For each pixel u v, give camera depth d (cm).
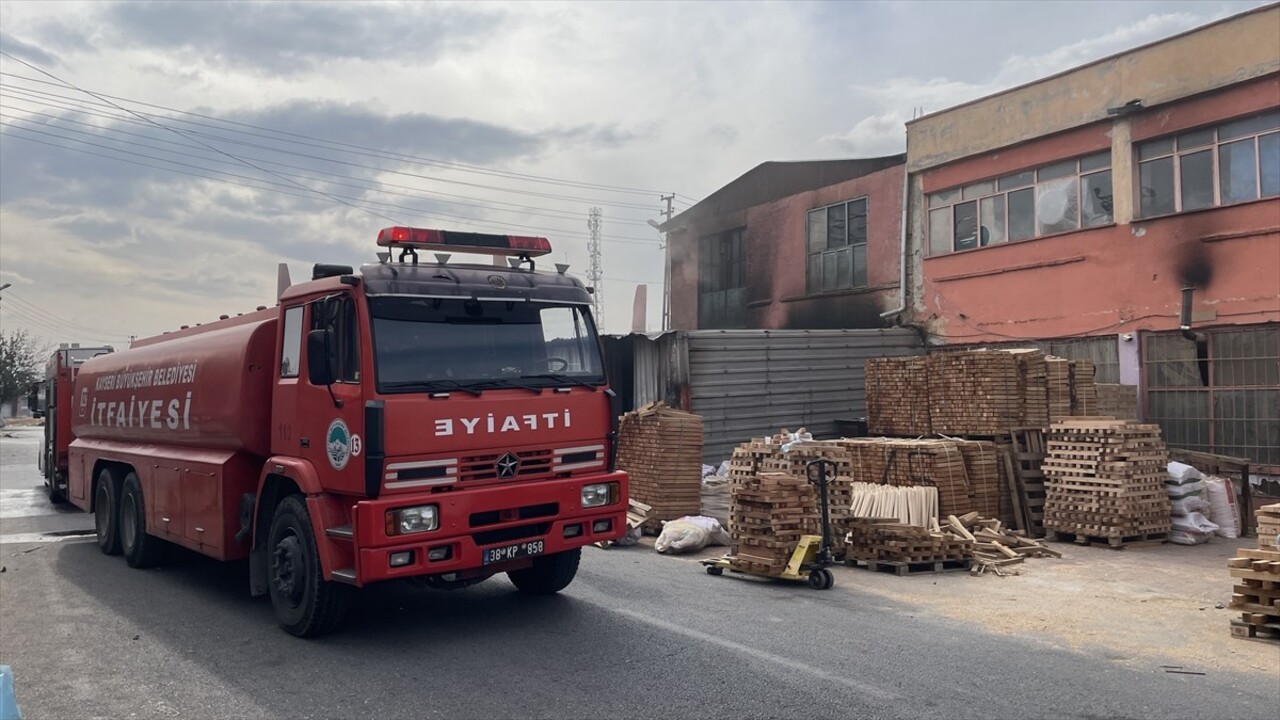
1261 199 1415
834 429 1917
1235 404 1450
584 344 774
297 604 717
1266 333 1413
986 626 752
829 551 933
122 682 616
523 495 702
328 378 675
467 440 680
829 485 1039
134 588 934
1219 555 1114
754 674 606
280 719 539
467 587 891
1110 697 568
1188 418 1512
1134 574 993
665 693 569
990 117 1867
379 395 648
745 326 2581
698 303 2773
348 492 659
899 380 1451
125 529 1070
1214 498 1238
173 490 926
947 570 1016
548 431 726
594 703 553
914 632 727
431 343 687
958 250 1952
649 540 1226
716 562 976
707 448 1769
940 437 1374
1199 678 611
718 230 2670
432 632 726
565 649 671
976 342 1902
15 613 830
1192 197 1529
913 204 2059
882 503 1134
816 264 2334
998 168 1858
